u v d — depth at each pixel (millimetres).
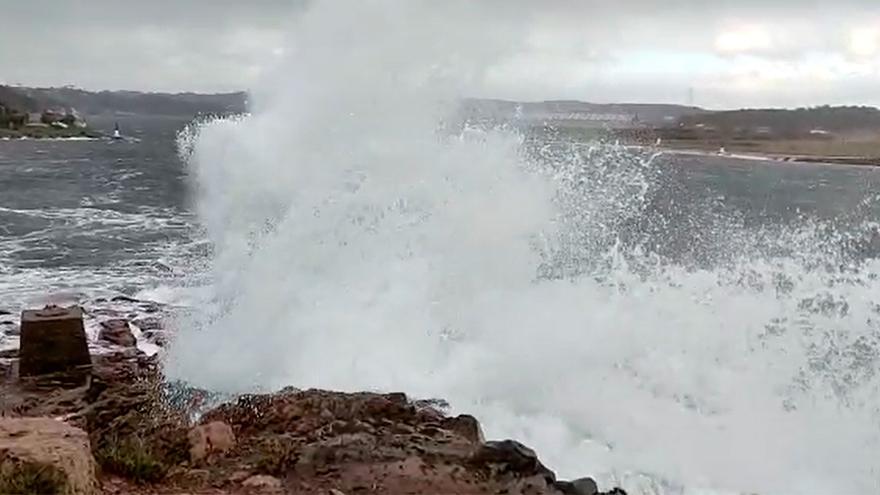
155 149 115875
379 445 7914
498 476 7512
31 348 11766
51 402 10289
